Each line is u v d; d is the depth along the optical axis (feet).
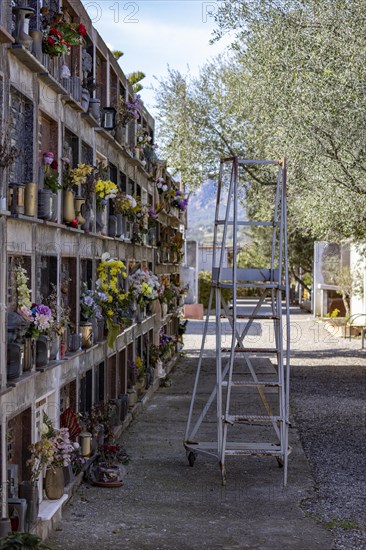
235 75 76.59
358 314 107.96
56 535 28.48
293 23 51.08
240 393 62.18
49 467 29.96
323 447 43.83
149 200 66.28
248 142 76.23
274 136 57.77
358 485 36.17
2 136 24.67
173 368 77.66
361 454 42.22
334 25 47.78
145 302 48.16
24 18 26.16
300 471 38.52
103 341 40.63
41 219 28.81
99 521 30.30
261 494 34.60
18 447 28.17
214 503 33.12
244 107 69.51
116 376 47.70
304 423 50.42
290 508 32.53
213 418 51.85
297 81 50.47
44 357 28.86
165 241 72.95
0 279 24.41
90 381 39.58
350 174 53.06
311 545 27.99
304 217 69.82
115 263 40.24
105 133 42.11
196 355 89.45
